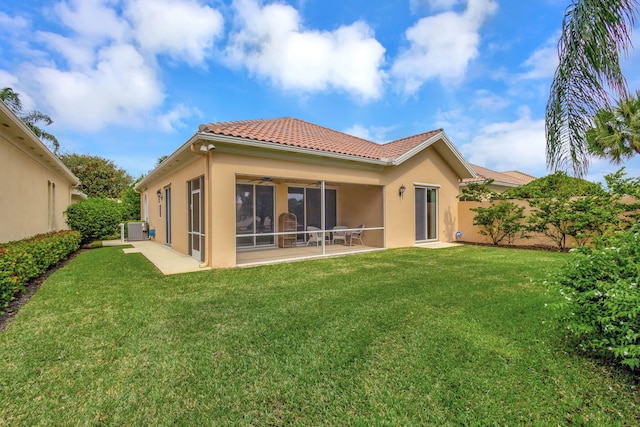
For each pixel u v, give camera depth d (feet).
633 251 10.80
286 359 10.96
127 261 30.71
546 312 15.15
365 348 11.69
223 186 27.50
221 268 26.96
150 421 8.02
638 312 8.98
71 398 8.89
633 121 26.63
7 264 16.98
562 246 37.63
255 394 9.05
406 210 42.63
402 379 9.68
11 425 7.88
